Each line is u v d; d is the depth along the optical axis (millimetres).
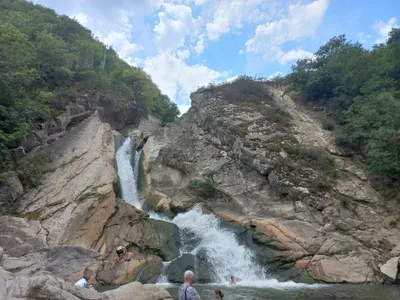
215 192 26938
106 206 21453
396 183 24516
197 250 20234
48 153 24250
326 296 14477
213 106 36375
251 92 39719
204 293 15062
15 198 19875
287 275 18906
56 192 21438
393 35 37844
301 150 27375
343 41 42281
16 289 6703
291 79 41812
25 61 26266
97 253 16062
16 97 24625
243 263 19812
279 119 33094
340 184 24766
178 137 36031
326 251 19953
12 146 22609
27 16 40938
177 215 25422
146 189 30391
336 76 37000
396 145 25094
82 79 37062
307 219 22172
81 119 31172
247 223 22984
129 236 20359
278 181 24453
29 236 17047
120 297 8617
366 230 21344
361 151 28547
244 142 28734
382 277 18312
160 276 17781
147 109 52094
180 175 30672
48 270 14242
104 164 25719
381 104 27969
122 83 46125
